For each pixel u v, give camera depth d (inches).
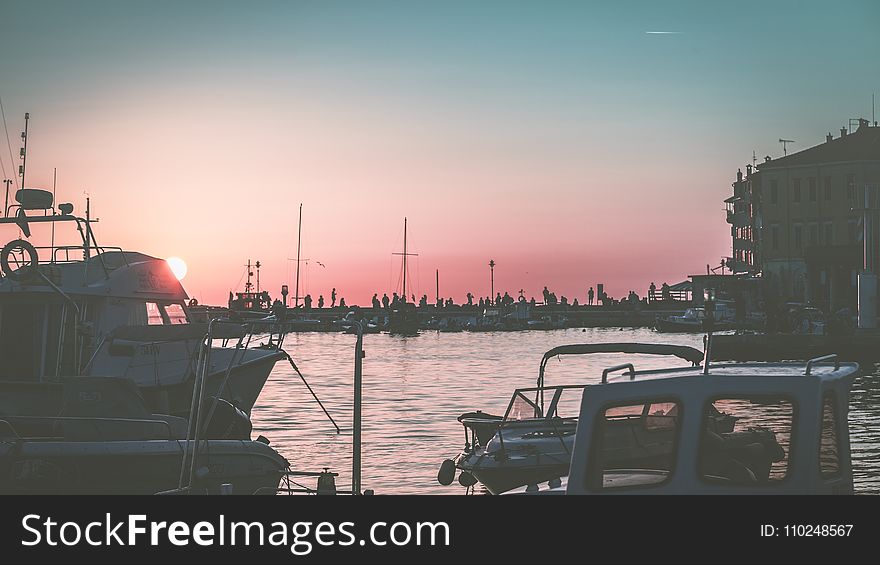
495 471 577.9
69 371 735.1
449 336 4948.3
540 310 6294.3
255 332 827.4
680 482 269.1
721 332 3683.6
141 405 625.0
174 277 834.2
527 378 1972.2
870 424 997.8
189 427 521.0
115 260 791.1
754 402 269.1
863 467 693.3
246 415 792.3
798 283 3681.1
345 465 831.1
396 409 1327.5
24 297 740.7
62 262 782.5
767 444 267.3
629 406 276.7
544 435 605.3
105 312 762.8
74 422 605.9
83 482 557.9
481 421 631.8
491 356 2965.1
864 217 2492.6
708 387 271.7
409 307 5713.6
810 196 3678.6
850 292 3339.1
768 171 3777.1
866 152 3572.8
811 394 265.6
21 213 789.2
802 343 2183.8
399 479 753.6
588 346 658.2
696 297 4635.8
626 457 276.1
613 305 6122.1
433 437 1026.1
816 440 263.9
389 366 2432.3
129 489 564.4
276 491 580.4
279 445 964.6
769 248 3774.6
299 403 1414.9
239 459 589.0
